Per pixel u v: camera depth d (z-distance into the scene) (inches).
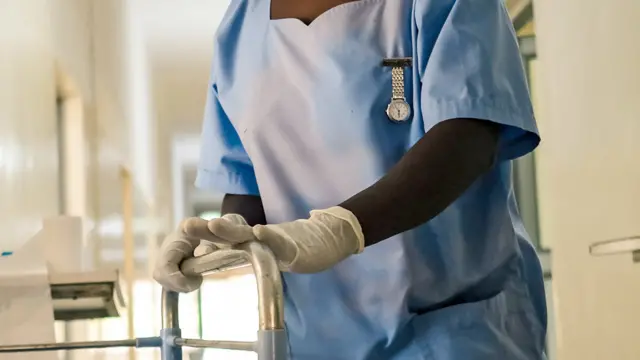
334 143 42.0
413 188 34.1
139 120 187.2
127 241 165.0
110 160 140.3
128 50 165.2
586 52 82.8
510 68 39.8
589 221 83.5
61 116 109.3
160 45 198.4
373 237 33.5
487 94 37.3
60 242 68.0
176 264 39.1
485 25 39.1
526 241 45.3
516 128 39.8
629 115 71.9
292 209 43.8
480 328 40.4
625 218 73.5
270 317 27.8
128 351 161.2
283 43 44.4
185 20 179.5
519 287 43.6
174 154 312.0
